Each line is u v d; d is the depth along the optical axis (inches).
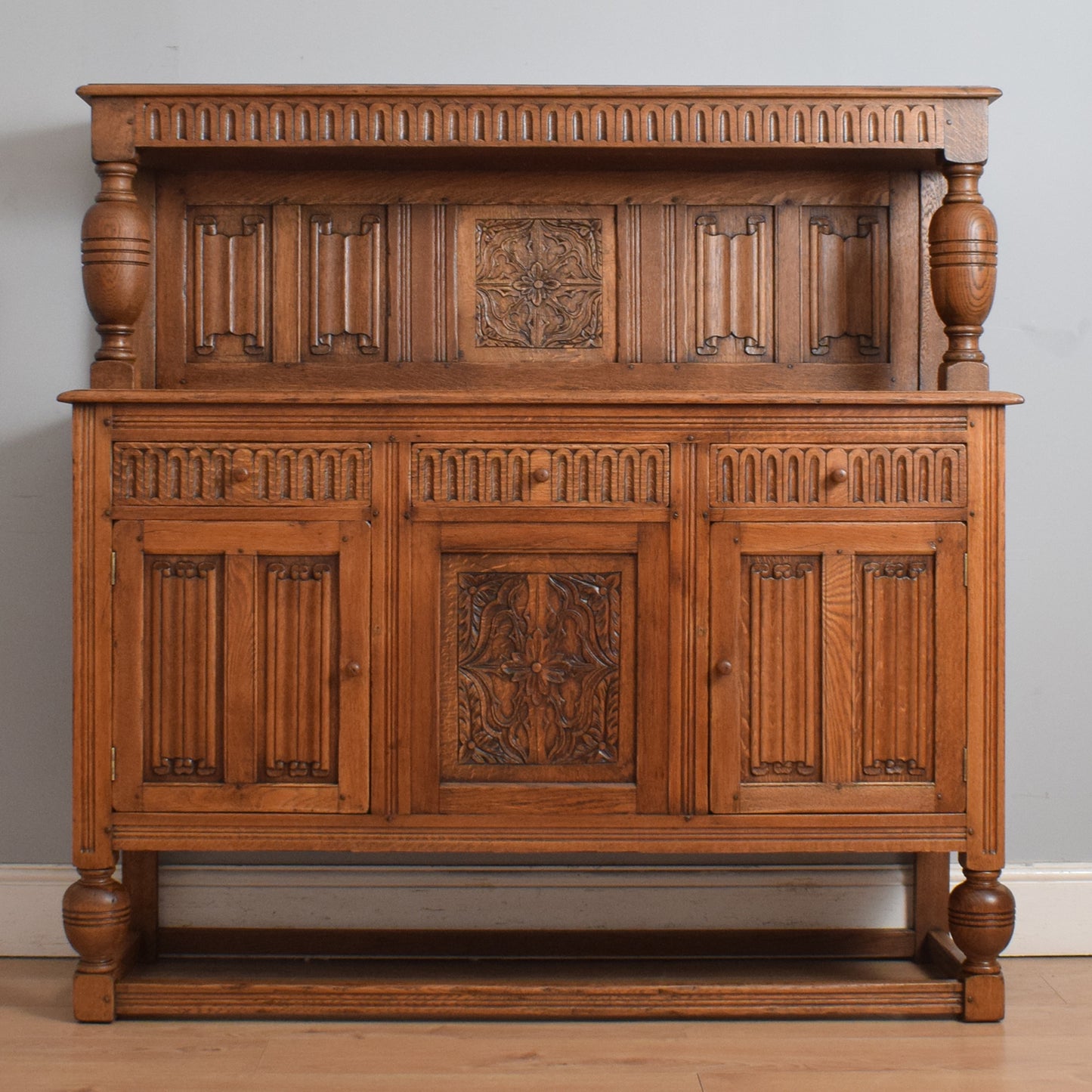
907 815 84.5
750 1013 86.2
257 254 97.9
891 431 84.0
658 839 84.0
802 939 99.2
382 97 87.5
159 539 83.4
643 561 83.8
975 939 85.9
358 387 98.1
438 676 83.8
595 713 84.2
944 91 87.9
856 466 84.0
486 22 100.3
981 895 85.7
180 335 97.9
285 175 97.8
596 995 86.1
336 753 84.0
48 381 100.6
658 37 100.7
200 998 86.0
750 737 84.1
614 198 98.2
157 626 83.7
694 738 83.9
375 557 83.7
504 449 83.7
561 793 83.9
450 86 87.3
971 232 87.4
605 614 84.2
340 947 99.0
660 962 97.8
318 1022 86.7
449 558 84.0
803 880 101.0
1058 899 101.2
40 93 99.7
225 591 83.6
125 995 86.1
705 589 83.9
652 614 83.8
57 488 100.7
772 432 83.9
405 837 83.9
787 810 84.1
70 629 101.2
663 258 98.3
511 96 87.6
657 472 83.7
